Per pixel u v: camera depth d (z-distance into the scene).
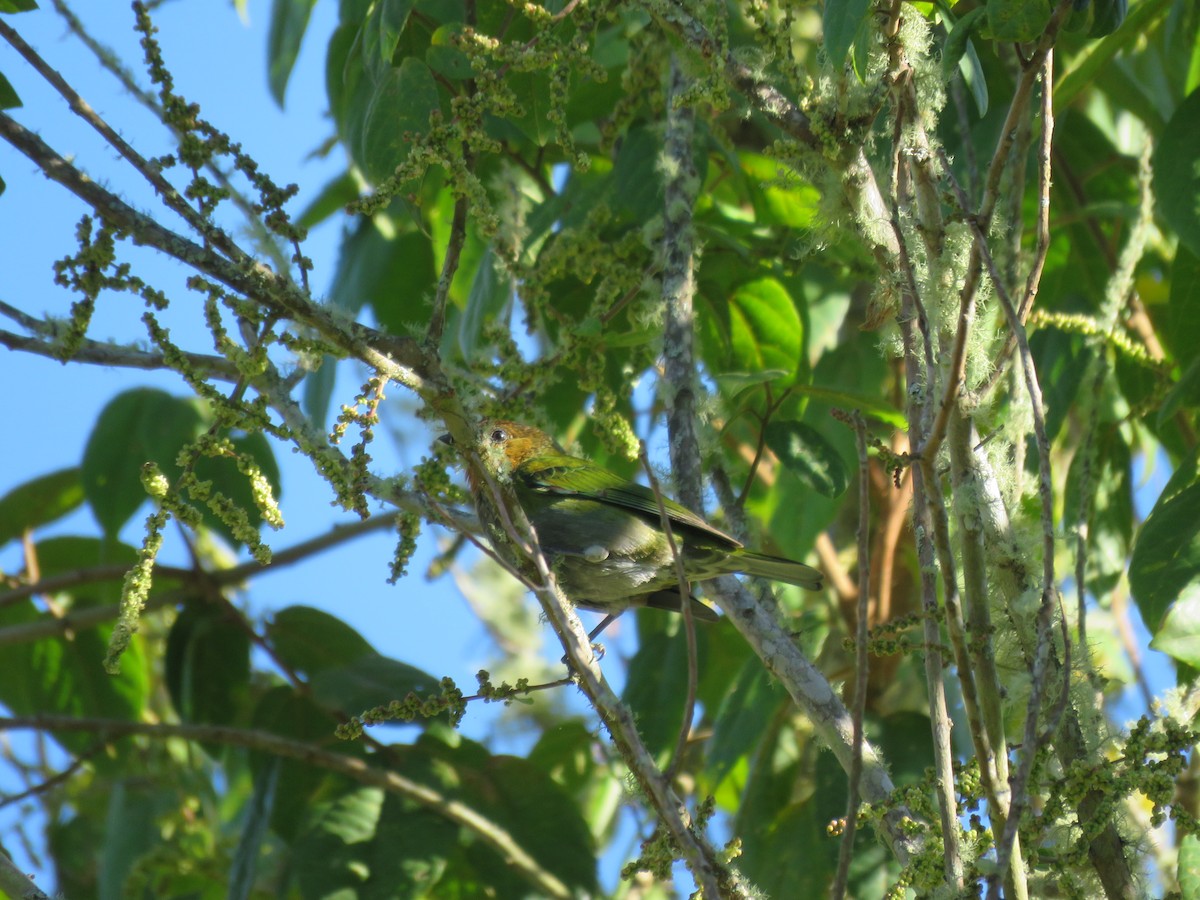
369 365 6.67
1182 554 8.31
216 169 6.46
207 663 12.48
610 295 9.28
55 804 14.39
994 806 6.11
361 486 6.81
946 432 6.60
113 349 7.35
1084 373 10.77
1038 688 5.69
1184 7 11.39
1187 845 7.45
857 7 6.75
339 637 12.55
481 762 11.76
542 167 12.56
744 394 9.98
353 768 11.38
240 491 12.62
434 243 12.88
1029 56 7.29
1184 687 7.46
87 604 13.96
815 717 7.42
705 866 5.74
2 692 13.57
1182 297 10.25
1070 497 11.22
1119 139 14.30
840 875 5.39
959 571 7.98
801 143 7.64
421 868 11.02
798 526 12.42
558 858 11.34
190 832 13.31
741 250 11.21
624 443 8.92
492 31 9.73
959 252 7.31
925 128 7.28
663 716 11.73
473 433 6.93
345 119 12.09
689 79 9.67
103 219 6.28
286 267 6.50
